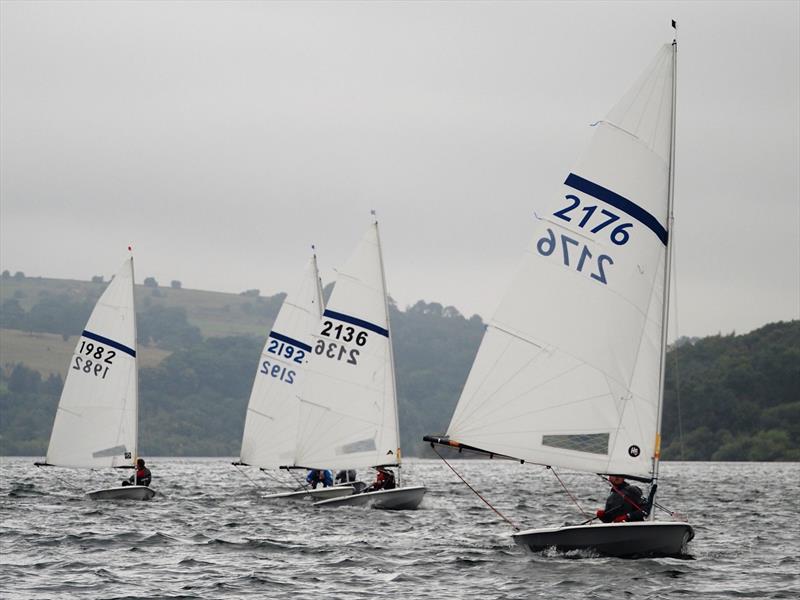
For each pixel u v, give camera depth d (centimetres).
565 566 7969
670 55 7625
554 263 7688
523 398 7644
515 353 7681
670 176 7606
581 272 7638
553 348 7625
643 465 7500
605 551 8044
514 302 7712
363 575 8000
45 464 15288
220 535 10538
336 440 13612
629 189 7619
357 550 9394
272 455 16438
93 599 7025
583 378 7581
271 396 16500
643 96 7644
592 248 7638
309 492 14825
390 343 13600
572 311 7625
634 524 7850
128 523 11706
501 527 11881
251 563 8612
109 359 15250
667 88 7625
